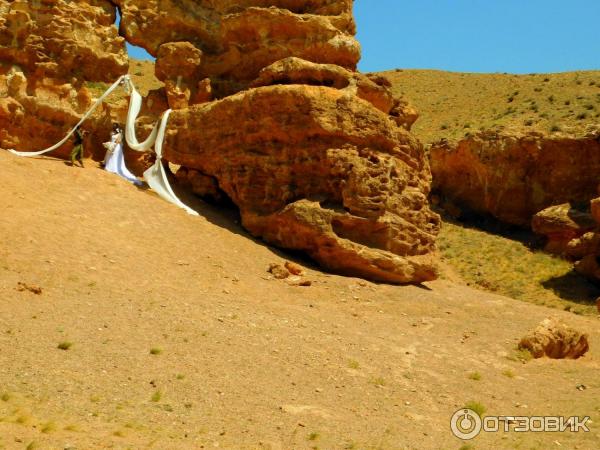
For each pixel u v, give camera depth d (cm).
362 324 1823
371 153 2341
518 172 3841
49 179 2222
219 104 2509
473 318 2055
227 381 1284
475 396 1448
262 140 2427
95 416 1062
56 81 2631
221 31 2836
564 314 2275
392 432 1182
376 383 1412
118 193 2294
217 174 2528
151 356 1332
